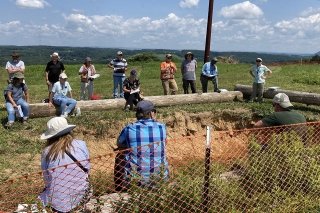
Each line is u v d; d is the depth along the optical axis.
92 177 5.22
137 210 4.48
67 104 11.73
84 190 4.68
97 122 11.36
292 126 6.27
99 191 4.91
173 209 4.63
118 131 11.39
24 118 10.93
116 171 5.30
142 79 23.89
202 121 12.86
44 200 4.58
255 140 5.68
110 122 11.41
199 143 7.32
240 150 5.71
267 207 5.24
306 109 13.70
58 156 4.68
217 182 4.97
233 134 6.13
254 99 14.67
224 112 13.13
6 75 26.56
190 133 12.59
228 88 18.25
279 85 18.84
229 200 5.00
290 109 6.58
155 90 17.95
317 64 38.25
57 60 12.83
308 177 5.62
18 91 10.90
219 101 14.74
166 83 14.88
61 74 11.72
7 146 9.47
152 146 5.39
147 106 5.81
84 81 14.59
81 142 4.95
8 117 10.73
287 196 5.41
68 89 11.94
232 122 13.10
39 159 9.01
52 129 4.81
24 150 9.33
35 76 27.55
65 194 4.59
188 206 4.73
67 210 4.55
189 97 14.17
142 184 4.68
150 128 5.59
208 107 13.46
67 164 4.41
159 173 4.80
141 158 5.31
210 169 4.96
